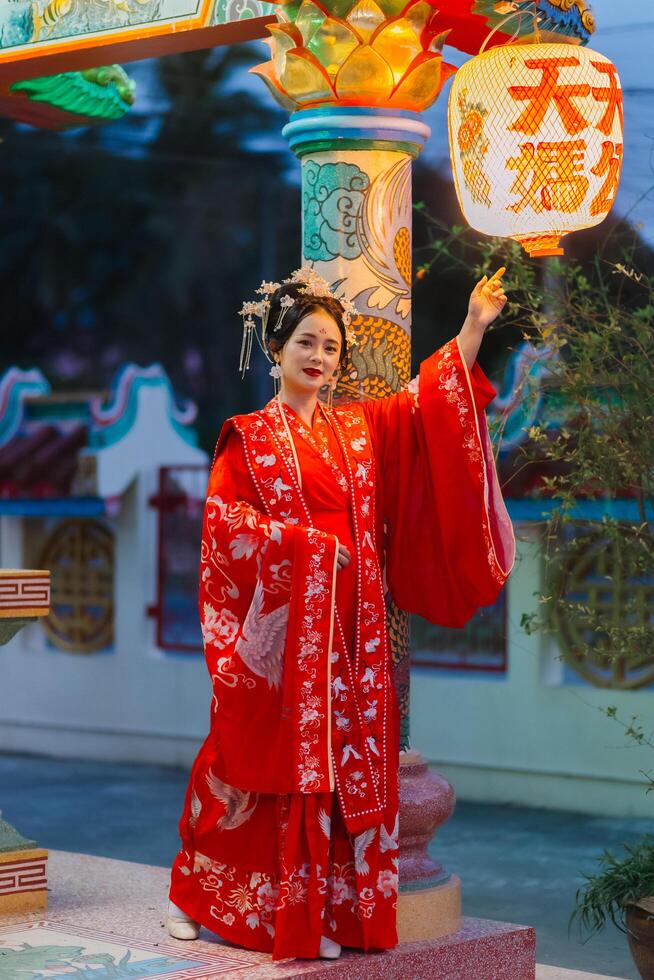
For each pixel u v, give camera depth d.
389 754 8.74
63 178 29.72
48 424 25.64
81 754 25.14
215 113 26.08
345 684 8.60
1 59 11.16
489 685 20.52
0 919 9.53
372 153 9.46
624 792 19.30
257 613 8.45
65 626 25.50
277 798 8.53
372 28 9.11
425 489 8.94
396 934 8.68
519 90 7.99
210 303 29.97
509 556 8.83
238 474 8.70
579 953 12.95
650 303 11.76
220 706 8.59
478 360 20.16
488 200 8.30
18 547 25.89
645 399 10.73
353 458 8.78
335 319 8.76
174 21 10.19
